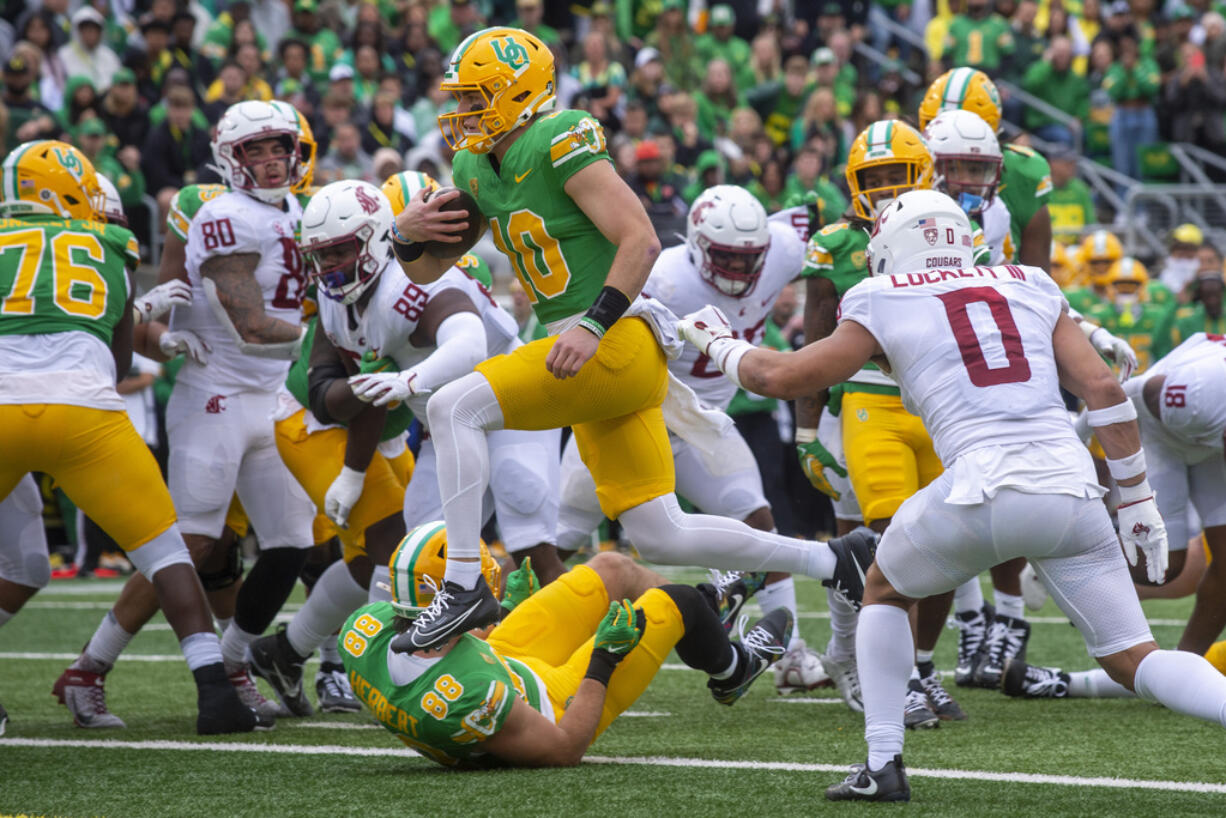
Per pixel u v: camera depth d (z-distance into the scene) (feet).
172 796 44.78
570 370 46.29
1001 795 42.70
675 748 52.44
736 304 67.67
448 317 54.80
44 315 55.88
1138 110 176.65
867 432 60.39
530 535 62.49
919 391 41.27
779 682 68.80
